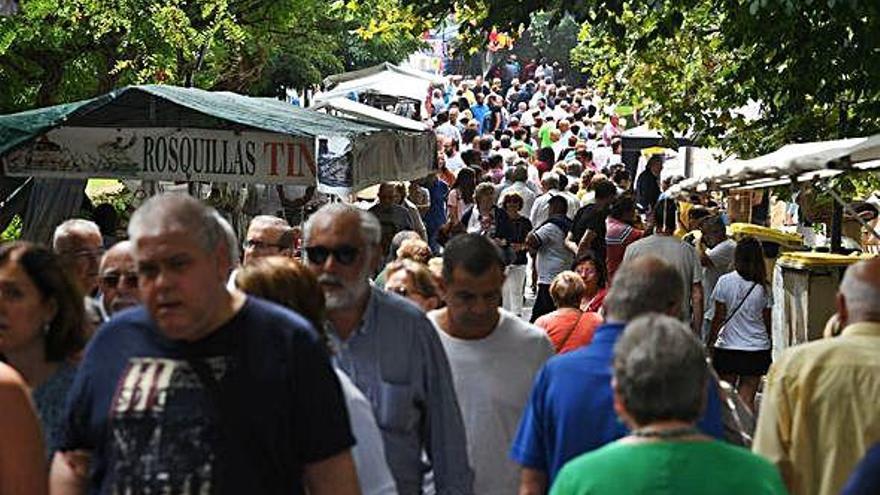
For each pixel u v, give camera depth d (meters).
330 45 68.12
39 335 12.34
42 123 27.16
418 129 36.56
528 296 47.03
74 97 46.78
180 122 27.14
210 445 10.02
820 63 33.53
